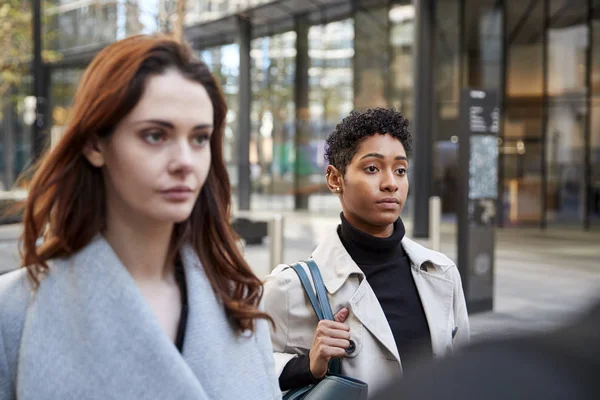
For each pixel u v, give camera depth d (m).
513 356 0.51
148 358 1.17
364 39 21.16
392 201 2.23
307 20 22.58
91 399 1.15
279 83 23.66
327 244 2.33
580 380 0.49
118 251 1.27
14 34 21.91
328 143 2.41
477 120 8.12
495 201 8.14
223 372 1.28
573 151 19.33
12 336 1.21
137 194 1.19
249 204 23.42
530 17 19.42
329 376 1.99
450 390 0.50
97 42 26.69
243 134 23.12
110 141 1.19
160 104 1.17
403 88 20.08
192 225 1.36
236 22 23.06
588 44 18.77
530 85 19.62
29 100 15.86
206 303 1.31
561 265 12.45
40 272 1.22
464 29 19.50
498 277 10.96
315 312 2.19
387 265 2.27
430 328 2.20
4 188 33.44
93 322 1.18
